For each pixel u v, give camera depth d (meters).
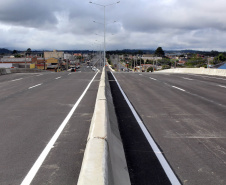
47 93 15.98
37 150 5.99
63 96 14.63
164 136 7.26
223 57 95.19
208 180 4.71
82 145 6.30
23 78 28.55
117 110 10.83
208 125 8.41
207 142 6.76
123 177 4.61
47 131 7.54
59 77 29.92
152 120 9.09
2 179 4.58
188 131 7.74
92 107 11.20
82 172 3.09
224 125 8.41
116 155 5.27
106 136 4.64
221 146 6.47
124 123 8.67
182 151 6.12
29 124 8.35
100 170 3.12
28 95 15.19
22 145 6.34
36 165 5.16
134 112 10.41
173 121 8.95
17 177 4.65
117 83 22.91
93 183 2.78
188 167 5.26
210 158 5.72
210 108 11.20
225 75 31.98
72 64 173.88
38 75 33.72
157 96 14.84
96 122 5.54
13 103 12.45
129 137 7.16
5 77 30.28
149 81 24.73
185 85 20.97
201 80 25.75
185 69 45.03
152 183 4.60
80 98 13.83
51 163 5.25
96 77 30.09
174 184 4.57
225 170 5.12
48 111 10.41
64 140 6.70
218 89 18.19
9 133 7.37
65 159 5.45
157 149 6.25
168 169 5.15
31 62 108.44
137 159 5.64
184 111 10.59
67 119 8.99
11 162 5.32
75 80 25.75
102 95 9.54
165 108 11.23
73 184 4.37
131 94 15.70
